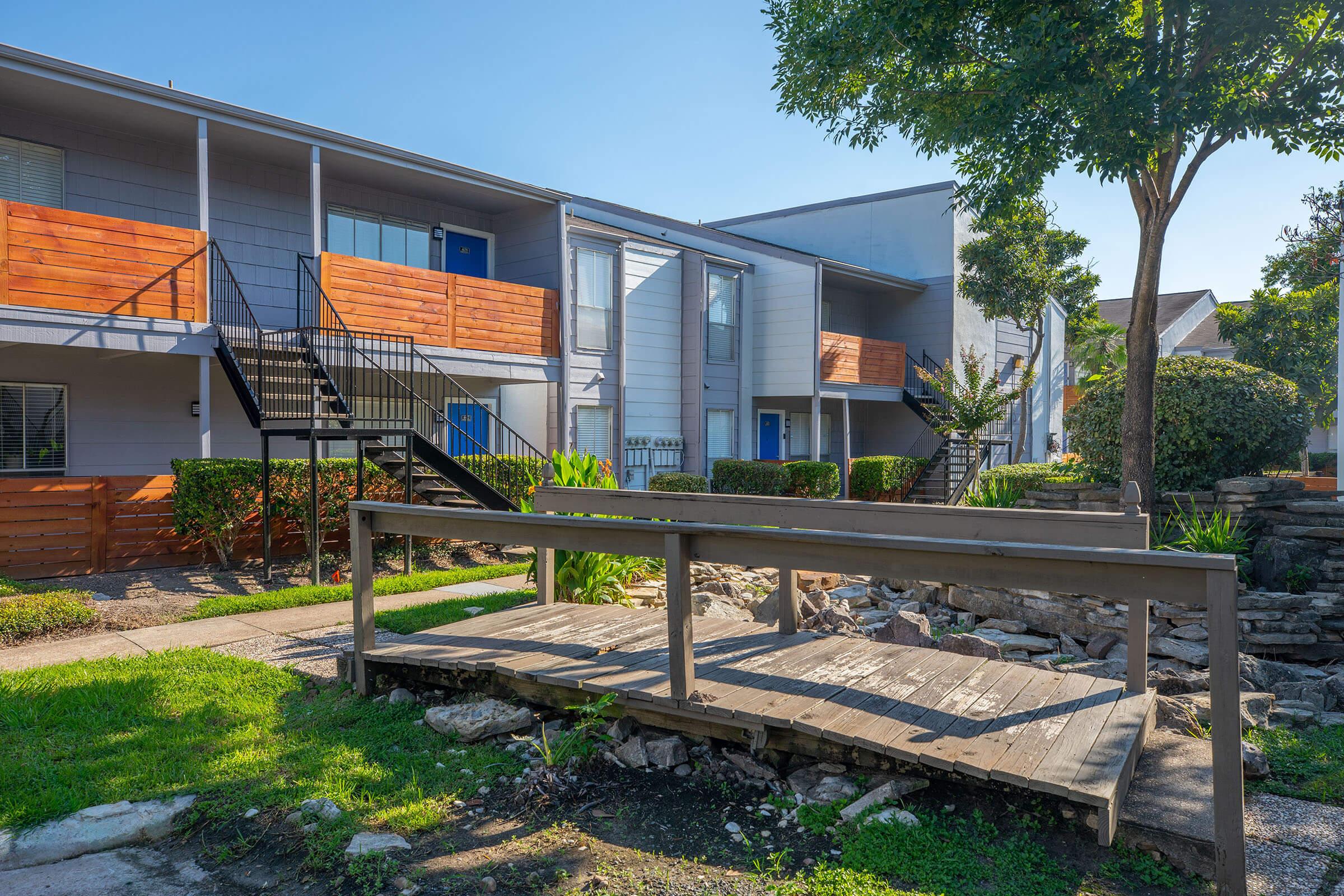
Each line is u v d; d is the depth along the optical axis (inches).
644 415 707.4
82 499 372.5
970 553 130.4
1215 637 112.7
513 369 548.7
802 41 418.6
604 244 657.6
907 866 120.8
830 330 919.0
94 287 368.5
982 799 136.7
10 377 420.8
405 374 512.4
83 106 401.7
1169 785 136.4
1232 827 112.3
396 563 420.2
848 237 985.5
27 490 357.4
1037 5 341.1
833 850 128.6
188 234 399.9
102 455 452.1
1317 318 745.6
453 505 429.4
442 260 587.5
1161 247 336.2
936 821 133.2
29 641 257.6
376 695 199.9
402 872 121.3
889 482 810.8
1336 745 170.2
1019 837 128.7
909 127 440.5
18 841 126.9
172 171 464.1
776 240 1047.0
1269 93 336.8
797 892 115.6
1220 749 112.8
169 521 396.8
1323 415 781.3
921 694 160.7
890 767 140.6
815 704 153.8
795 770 154.5
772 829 135.7
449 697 196.1
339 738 171.2
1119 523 174.7
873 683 167.2
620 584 300.2
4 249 344.8
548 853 127.3
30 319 349.4
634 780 154.7
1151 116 314.0
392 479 439.5
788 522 219.9
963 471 844.6
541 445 640.4
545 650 192.4
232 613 303.0
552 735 173.6
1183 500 329.4
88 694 192.9
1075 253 891.4
